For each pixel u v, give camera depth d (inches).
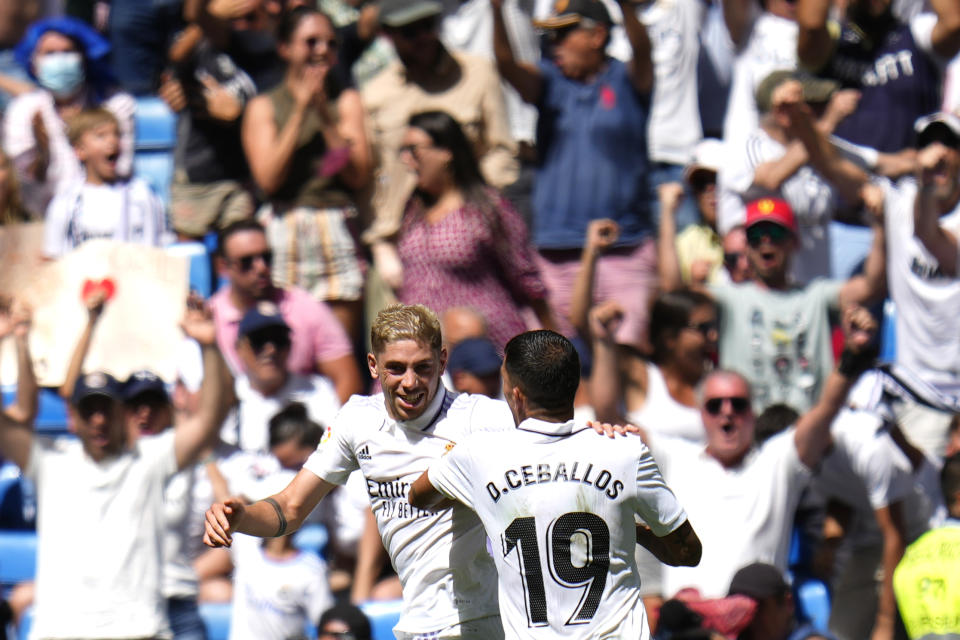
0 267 1142.3
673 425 999.6
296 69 1166.3
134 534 968.3
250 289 1103.0
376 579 1011.3
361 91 1230.9
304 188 1170.0
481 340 970.7
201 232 1293.1
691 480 954.1
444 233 1050.7
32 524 1195.3
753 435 970.1
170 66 1300.4
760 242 1056.8
